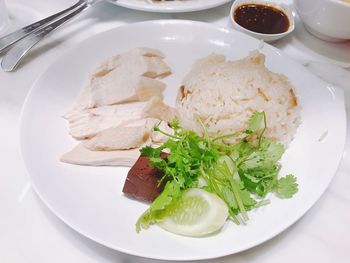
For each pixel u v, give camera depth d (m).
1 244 0.19
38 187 0.20
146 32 0.30
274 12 0.32
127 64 0.27
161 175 0.20
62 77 0.26
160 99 0.25
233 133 0.23
